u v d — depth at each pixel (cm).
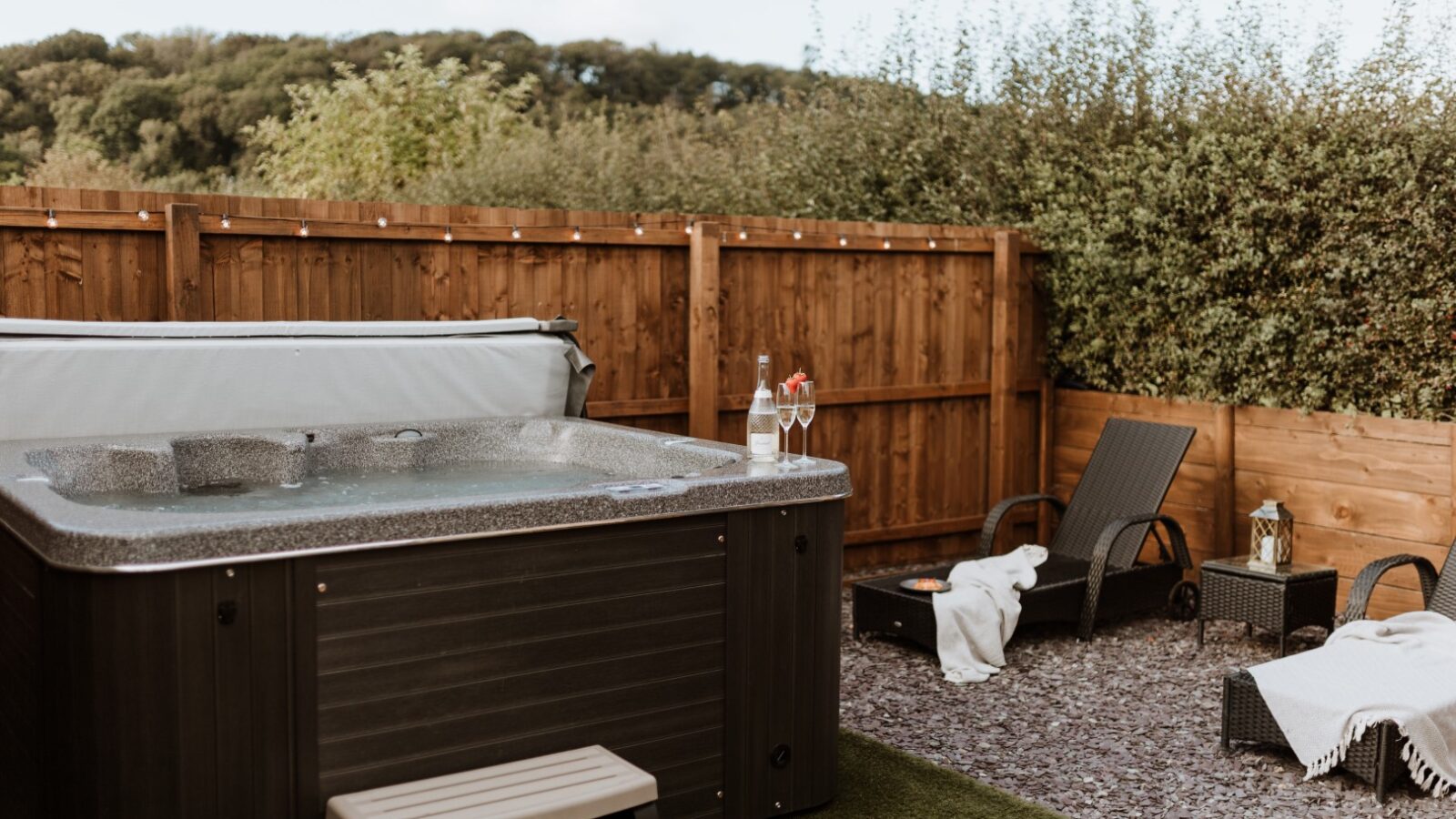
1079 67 753
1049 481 719
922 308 673
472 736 293
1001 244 680
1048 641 539
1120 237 661
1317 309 583
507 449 480
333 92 1677
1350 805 358
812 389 367
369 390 455
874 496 666
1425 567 465
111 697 250
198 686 257
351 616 274
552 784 276
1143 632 555
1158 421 661
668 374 595
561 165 1208
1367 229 564
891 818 347
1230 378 624
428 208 517
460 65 1659
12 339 395
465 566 288
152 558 248
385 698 280
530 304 550
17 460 345
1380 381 573
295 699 268
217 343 422
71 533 249
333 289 502
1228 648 527
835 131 906
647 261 582
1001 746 409
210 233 471
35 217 441
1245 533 626
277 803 268
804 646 347
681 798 328
